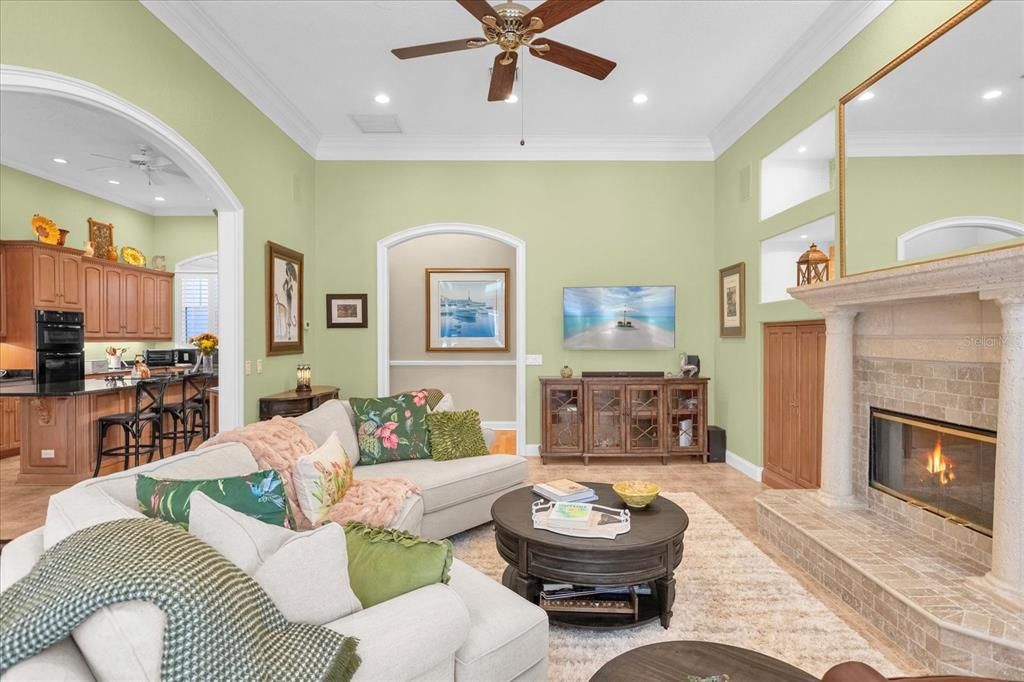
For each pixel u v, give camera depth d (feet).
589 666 6.50
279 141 15.17
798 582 8.73
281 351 15.10
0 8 7.03
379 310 18.12
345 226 18.08
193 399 18.28
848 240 10.63
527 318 18.34
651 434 17.16
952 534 8.20
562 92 14.42
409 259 23.41
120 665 2.89
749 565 9.37
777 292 14.87
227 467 6.84
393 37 11.73
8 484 14.83
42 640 2.88
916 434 9.12
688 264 18.26
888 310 9.57
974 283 6.88
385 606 4.24
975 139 7.67
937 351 8.44
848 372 10.16
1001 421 6.68
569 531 7.18
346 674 3.46
